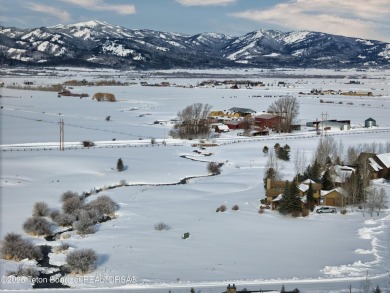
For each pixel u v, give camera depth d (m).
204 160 134.12
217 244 67.62
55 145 147.50
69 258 59.41
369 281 53.25
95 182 105.38
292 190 82.94
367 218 80.81
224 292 50.34
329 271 57.34
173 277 55.91
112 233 72.75
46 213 80.38
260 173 117.31
